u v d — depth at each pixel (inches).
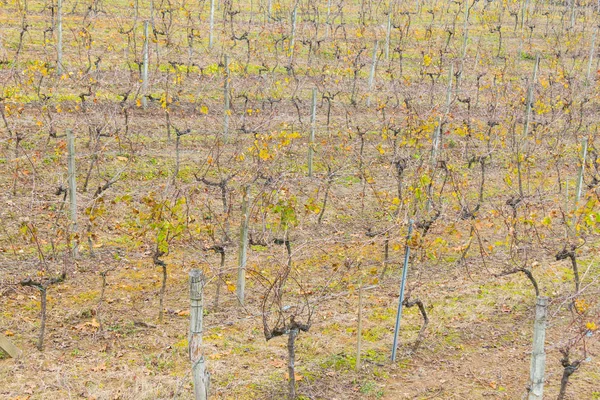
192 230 510.9
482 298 445.4
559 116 804.0
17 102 710.5
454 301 440.8
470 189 642.2
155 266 477.1
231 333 396.2
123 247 501.7
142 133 695.7
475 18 1323.8
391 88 881.5
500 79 927.7
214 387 341.7
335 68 941.2
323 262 492.7
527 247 486.6
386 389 350.0
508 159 717.9
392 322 413.7
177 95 772.0
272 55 1009.5
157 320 409.1
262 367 362.9
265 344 385.7
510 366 372.8
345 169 656.4
